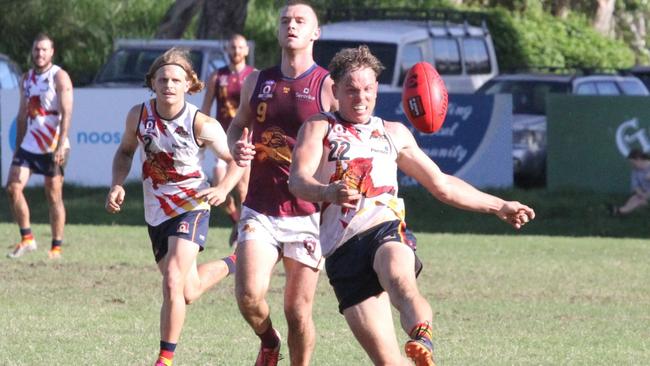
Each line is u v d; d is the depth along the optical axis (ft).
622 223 232.12
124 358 90.99
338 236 69.92
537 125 255.29
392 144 72.28
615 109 245.65
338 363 91.25
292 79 84.94
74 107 243.81
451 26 291.38
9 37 353.10
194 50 265.75
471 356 95.20
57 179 152.46
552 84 278.46
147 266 146.10
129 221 223.92
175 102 84.99
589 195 244.63
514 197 240.32
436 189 72.90
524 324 112.27
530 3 462.19
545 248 183.32
